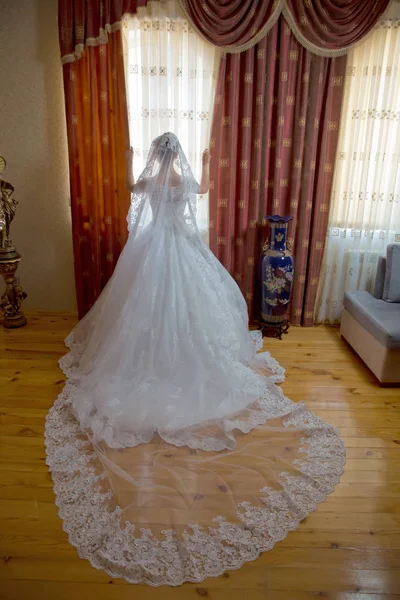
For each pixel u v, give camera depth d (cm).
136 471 213
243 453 227
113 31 323
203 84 338
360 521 189
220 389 254
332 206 364
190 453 226
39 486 205
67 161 365
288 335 370
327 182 356
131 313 256
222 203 359
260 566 169
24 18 332
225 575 165
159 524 185
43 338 354
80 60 332
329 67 331
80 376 287
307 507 195
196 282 267
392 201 358
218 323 266
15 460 221
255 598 158
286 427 247
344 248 374
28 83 346
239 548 175
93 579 163
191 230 282
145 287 257
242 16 318
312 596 159
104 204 362
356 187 359
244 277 379
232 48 324
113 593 159
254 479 210
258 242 374
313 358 331
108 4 317
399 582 165
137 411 240
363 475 215
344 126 346
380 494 204
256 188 355
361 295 344
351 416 262
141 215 277
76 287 380
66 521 186
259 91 335
